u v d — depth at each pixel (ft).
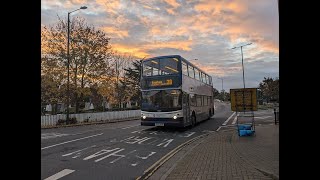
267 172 22.44
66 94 94.63
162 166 28.55
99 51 102.47
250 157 29.71
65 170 26.43
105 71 103.81
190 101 65.57
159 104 59.21
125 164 29.37
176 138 50.60
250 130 49.47
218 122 87.61
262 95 253.44
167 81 59.21
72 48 96.48
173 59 59.57
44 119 83.82
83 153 35.42
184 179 22.18
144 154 35.09
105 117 111.14
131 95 159.74
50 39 93.25
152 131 62.59
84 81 99.96
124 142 45.39
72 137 51.90
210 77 97.35
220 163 27.55
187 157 31.53
